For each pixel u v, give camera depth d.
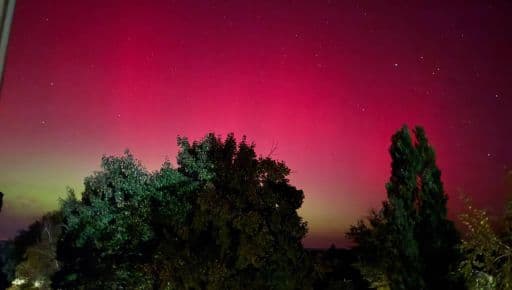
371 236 17.95
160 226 17.53
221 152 17.16
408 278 16.39
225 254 15.41
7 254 46.00
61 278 32.31
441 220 16.58
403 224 16.84
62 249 33.12
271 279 15.77
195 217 15.62
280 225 16.09
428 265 16.22
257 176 16.48
